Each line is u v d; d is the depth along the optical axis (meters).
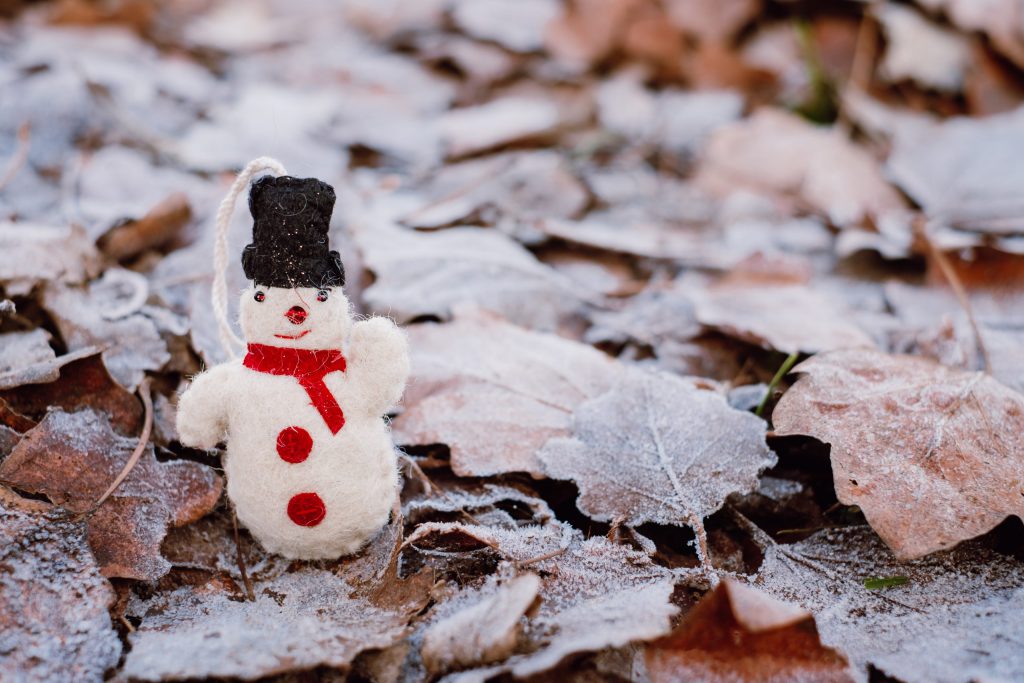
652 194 0.81
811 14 1.03
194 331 0.54
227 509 0.49
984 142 0.78
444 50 1.07
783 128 0.87
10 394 0.50
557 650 0.43
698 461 0.50
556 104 0.99
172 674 0.43
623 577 0.47
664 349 0.59
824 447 0.52
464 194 0.73
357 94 0.99
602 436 0.51
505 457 0.51
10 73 0.82
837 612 0.47
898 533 0.48
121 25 1.08
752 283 0.65
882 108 0.91
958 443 0.50
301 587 0.47
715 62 1.03
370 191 0.73
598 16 1.07
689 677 0.44
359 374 0.46
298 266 0.45
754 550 0.50
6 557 0.45
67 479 0.48
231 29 1.20
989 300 0.63
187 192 0.68
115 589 0.46
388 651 0.45
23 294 0.55
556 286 0.62
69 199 0.66
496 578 0.47
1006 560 0.48
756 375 0.58
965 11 0.93
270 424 0.45
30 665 0.43
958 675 0.44
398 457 0.51
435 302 0.60
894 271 0.68
